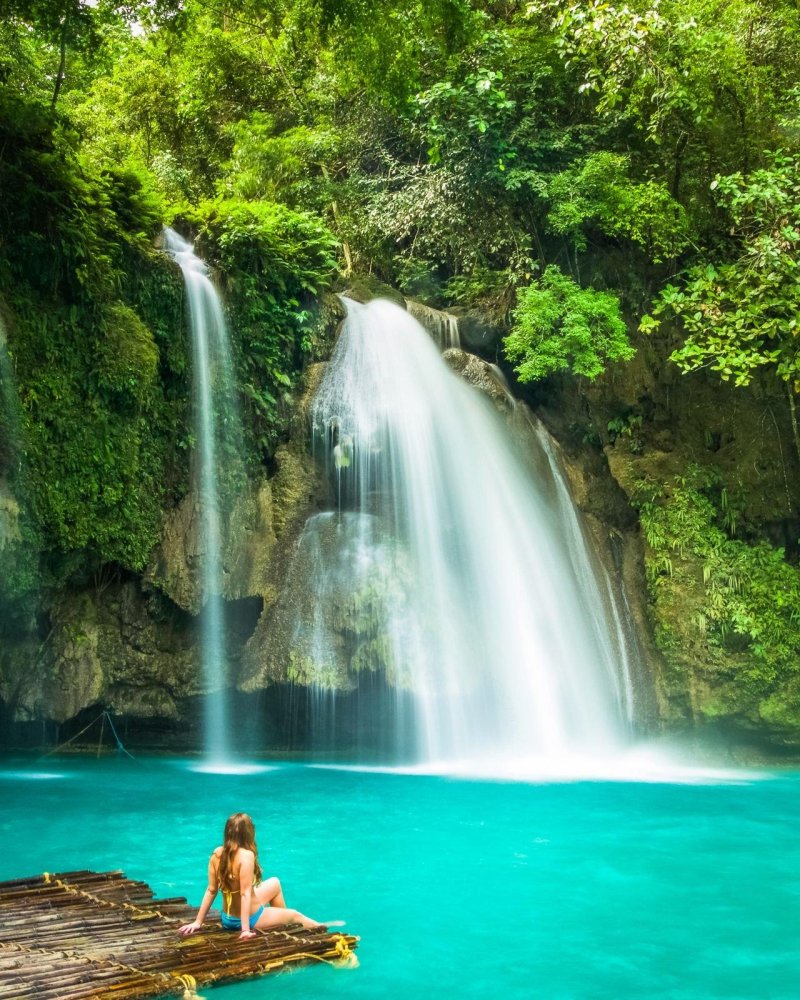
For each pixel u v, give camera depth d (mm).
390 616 14117
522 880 7730
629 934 6430
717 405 18844
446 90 18219
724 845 9031
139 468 14117
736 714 16250
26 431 12695
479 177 18828
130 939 5824
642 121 19078
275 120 23359
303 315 16344
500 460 16766
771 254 15469
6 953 5512
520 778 12984
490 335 19016
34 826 9516
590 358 16953
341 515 15094
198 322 14992
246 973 5418
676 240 18734
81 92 24969
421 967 5758
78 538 13266
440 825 9711
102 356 13562
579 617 16172
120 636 14398
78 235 13289
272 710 14727
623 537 18125
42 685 13711
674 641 16672
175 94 24203
